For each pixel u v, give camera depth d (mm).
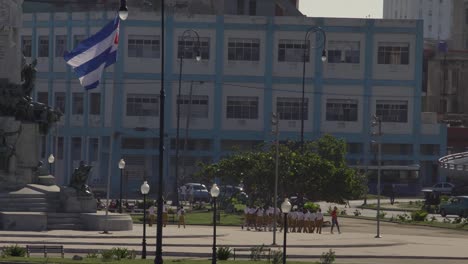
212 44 146625
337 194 102625
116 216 79562
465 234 94875
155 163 145250
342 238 82938
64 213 79625
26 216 76875
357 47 148500
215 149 146500
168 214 98000
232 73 146875
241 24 146875
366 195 135500
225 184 119812
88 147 146625
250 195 104062
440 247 80125
